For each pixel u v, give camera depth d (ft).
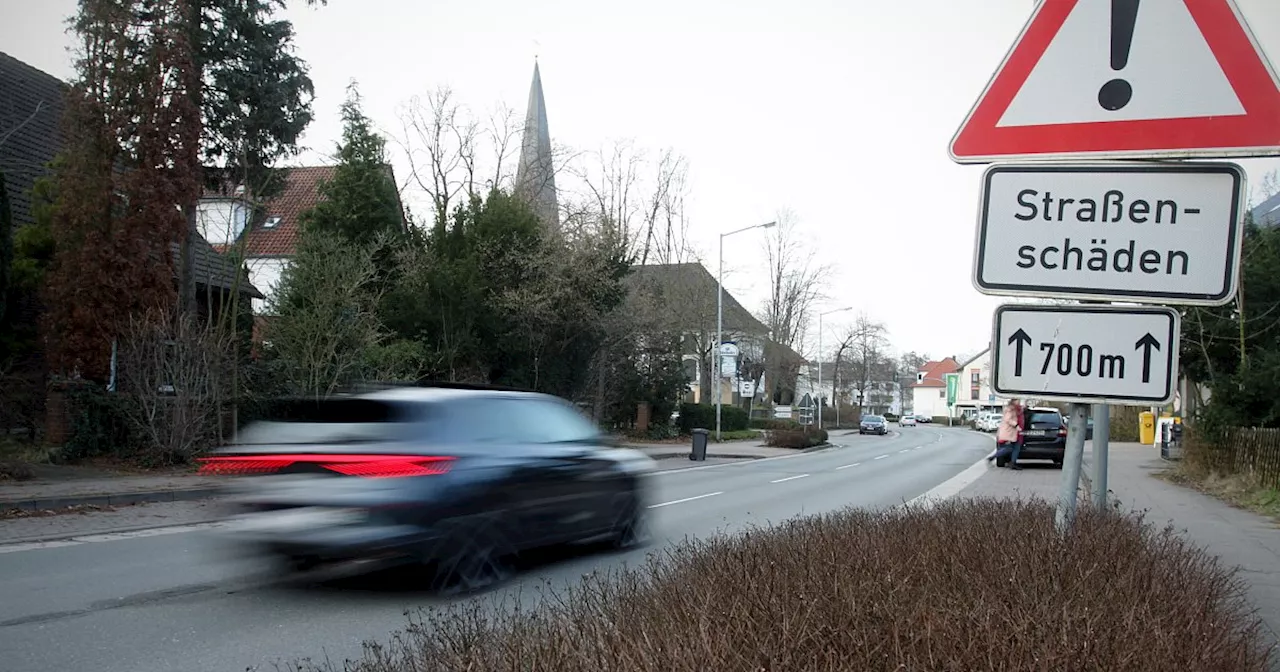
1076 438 14.14
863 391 295.07
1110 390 12.12
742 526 37.73
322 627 20.76
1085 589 13.48
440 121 110.63
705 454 97.09
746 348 192.24
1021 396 12.46
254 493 23.75
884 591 13.58
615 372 111.24
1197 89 11.52
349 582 25.39
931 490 55.88
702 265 155.84
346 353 66.39
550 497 27.07
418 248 92.07
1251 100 11.30
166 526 37.47
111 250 56.59
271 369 66.64
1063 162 12.19
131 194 57.72
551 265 92.68
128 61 58.85
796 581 14.55
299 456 23.48
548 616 14.78
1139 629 11.63
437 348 83.41
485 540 24.52
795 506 46.73
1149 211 11.93
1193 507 44.96
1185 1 11.55
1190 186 11.78
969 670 10.32
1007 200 12.45
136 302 58.03
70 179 57.21
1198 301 11.73
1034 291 12.37
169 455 56.49
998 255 12.50
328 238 72.54
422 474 23.17
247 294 83.71
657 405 125.59
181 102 59.21
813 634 11.26
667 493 54.60
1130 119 11.80
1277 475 47.75
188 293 64.49
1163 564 16.87
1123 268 12.01
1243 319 60.08
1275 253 62.49
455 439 24.56
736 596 13.61
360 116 96.27
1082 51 12.05
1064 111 12.12
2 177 56.95
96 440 57.26
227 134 66.69
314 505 22.93
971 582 14.17
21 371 59.98
